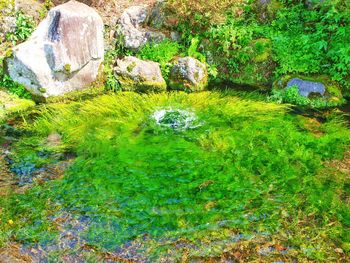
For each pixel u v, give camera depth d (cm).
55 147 603
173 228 445
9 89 756
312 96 746
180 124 659
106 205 479
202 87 811
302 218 457
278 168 545
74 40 748
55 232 438
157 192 499
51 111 712
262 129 642
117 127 648
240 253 412
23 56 726
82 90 793
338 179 521
